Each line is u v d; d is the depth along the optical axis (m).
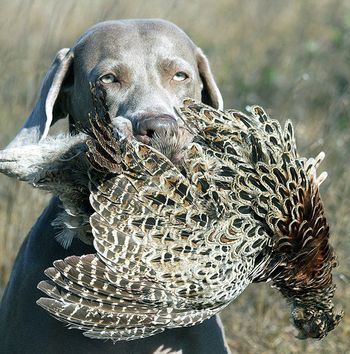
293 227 7.80
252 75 19.02
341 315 8.64
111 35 9.75
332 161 14.23
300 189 7.80
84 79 9.71
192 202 7.36
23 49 16.17
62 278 7.21
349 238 13.00
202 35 22.19
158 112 9.06
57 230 9.15
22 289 9.28
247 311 12.48
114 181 7.20
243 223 7.51
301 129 15.61
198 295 7.39
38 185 7.41
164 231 7.27
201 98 10.32
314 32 22.25
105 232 7.16
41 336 9.11
